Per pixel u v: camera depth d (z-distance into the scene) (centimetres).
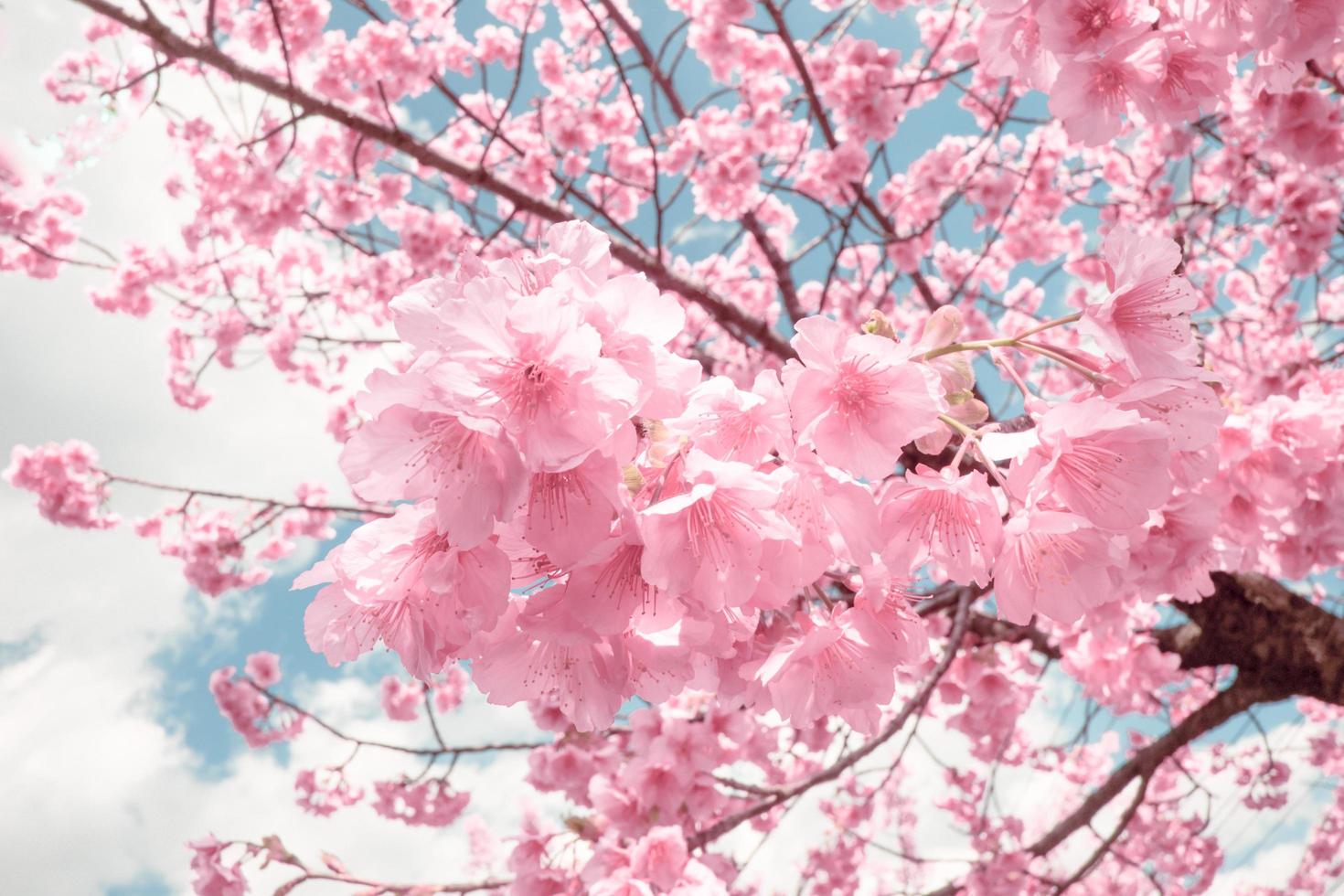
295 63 527
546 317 99
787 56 583
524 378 101
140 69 537
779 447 112
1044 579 122
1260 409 239
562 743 443
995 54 209
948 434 127
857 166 530
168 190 639
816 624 128
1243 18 187
